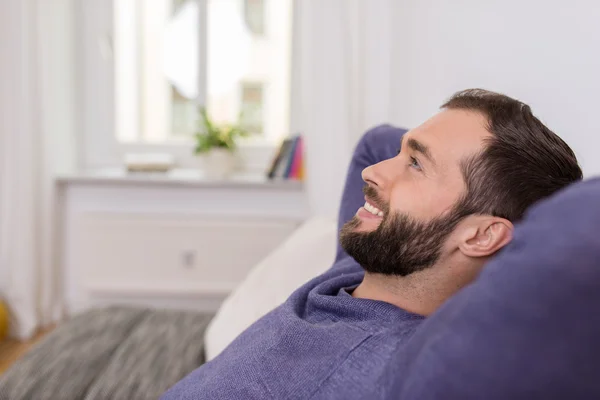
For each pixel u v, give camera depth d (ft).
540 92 3.77
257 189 8.62
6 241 8.14
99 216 8.55
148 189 8.66
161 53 9.10
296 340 2.31
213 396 2.40
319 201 7.75
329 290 2.79
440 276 2.40
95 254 8.55
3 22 7.76
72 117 8.93
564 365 1.08
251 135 9.27
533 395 1.10
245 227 8.48
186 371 4.28
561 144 2.37
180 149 9.26
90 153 9.18
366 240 2.50
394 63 6.98
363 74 7.53
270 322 2.69
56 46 8.36
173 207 8.70
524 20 3.92
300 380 2.14
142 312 5.66
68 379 4.08
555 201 1.28
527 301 1.14
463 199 2.32
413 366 1.36
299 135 8.54
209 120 8.56
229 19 8.98
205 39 8.98
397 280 2.50
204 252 8.54
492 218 2.28
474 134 2.37
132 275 8.59
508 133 2.33
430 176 2.41
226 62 9.07
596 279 1.08
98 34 8.93
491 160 2.30
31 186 8.01
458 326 1.25
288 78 9.11
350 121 7.55
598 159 3.29
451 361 1.21
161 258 8.55
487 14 4.38
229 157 8.59
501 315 1.17
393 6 7.06
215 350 4.00
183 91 9.20
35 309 8.29
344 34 7.42
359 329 2.19
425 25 5.67
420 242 2.39
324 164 7.68
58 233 8.71
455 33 4.93
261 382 2.27
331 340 2.19
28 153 7.94
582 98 3.43
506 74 4.14
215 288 8.60
